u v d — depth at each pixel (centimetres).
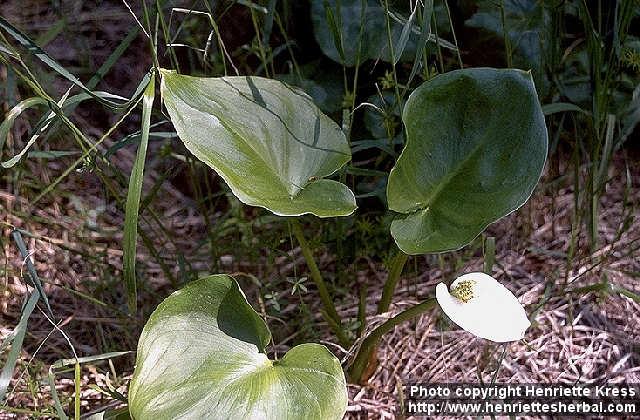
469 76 69
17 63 91
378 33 88
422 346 83
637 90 83
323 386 66
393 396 81
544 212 91
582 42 90
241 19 93
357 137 90
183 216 92
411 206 71
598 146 83
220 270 87
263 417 65
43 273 87
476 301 68
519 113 69
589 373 82
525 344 81
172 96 69
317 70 92
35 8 102
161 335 67
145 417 64
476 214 69
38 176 91
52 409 76
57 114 70
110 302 85
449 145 70
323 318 85
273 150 71
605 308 85
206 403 65
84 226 87
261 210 89
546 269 88
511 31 88
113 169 75
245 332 68
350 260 88
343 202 71
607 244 88
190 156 87
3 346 69
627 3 80
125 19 101
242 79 72
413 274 87
